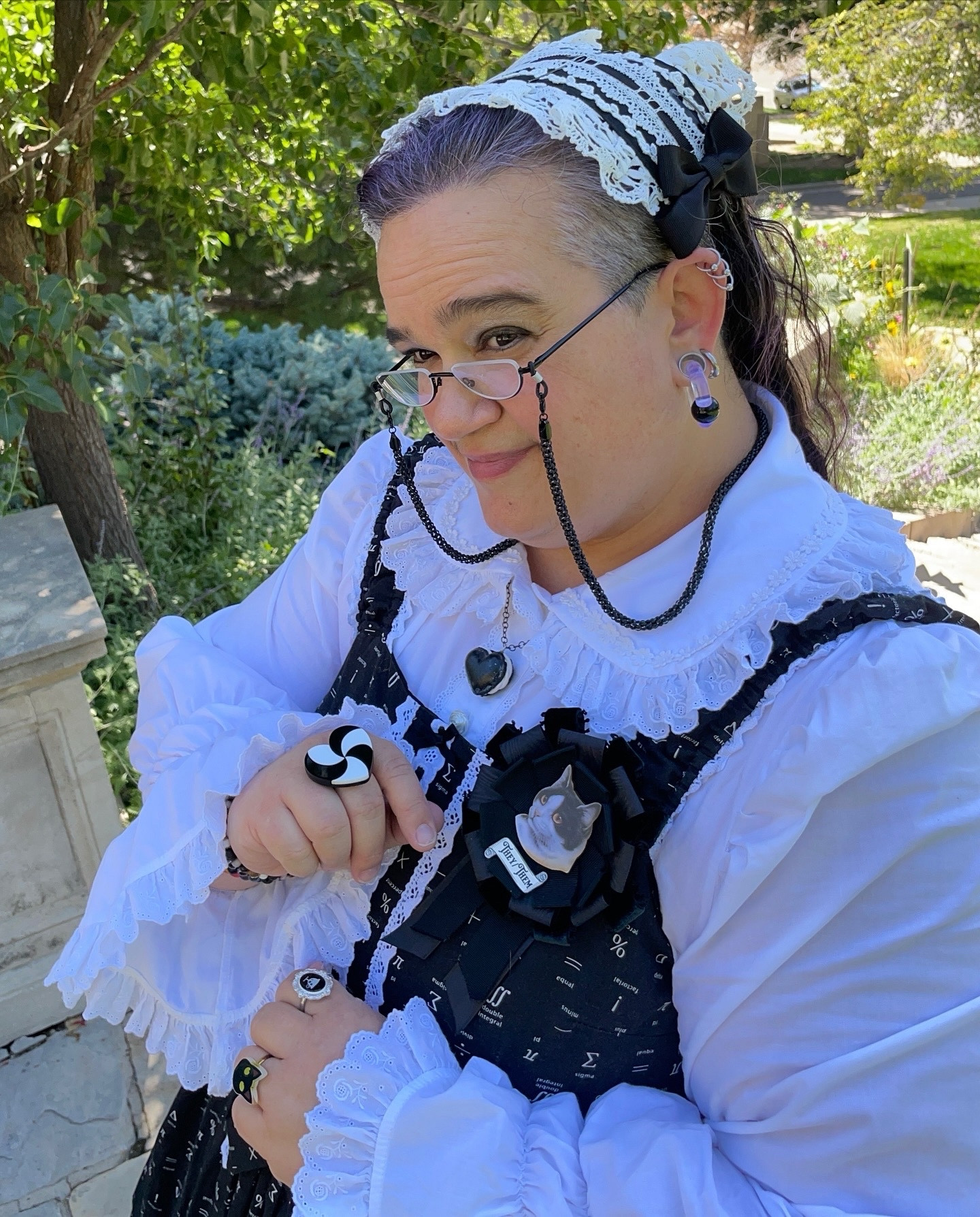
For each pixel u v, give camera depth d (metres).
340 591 1.07
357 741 0.88
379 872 0.92
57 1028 2.28
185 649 1.14
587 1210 0.75
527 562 0.92
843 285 7.14
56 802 2.15
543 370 0.73
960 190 15.54
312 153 3.79
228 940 1.00
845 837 0.71
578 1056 0.84
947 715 0.70
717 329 0.79
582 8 2.87
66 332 2.64
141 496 3.97
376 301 6.61
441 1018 0.87
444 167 0.72
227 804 0.94
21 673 1.98
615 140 0.71
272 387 4.91
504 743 0.85
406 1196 0.76
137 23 2.57
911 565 0.84
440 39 2.93
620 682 0.84
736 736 0.77
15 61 3.17
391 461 1.09
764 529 0.82
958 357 8.02
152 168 3.75
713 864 0.76
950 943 0.69
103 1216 1.93
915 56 10.78
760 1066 0.74
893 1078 0.69
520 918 0.84
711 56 0.82
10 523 2.54
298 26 3.16
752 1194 0.73
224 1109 1.04
